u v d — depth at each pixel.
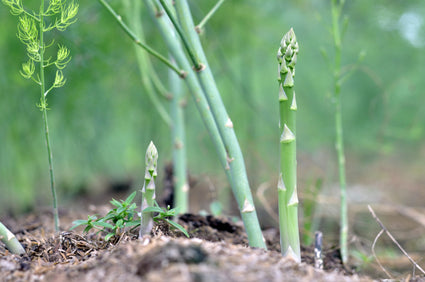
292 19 3.52
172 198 1.94
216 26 2.89
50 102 2.70
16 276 0.89
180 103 1.88
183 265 0.71
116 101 3.28
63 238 1.12
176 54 1.13
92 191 3.77
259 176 3.40
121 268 0.79
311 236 1.74
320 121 4.68
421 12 3.96
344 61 4.31
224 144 1.06
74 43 2.23
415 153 4.69
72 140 3.37
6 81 2.58
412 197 3.47
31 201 3.04
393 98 4.37
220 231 1.51
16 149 2.85
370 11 3.86
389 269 1.56
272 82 5.00
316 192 1.79
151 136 3.27
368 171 4.35
